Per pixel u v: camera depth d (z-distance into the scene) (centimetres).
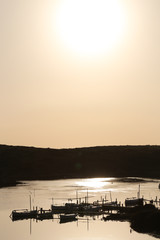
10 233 8900
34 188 19475
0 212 11850
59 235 8594
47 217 11106
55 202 13688
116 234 8500
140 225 9262
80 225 9694
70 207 11925
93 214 11344
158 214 9288
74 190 18012
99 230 8969
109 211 11612
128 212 10719
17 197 15550
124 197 15000
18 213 10994
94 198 14775
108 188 18750
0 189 19162
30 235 8662
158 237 8125
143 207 10556
